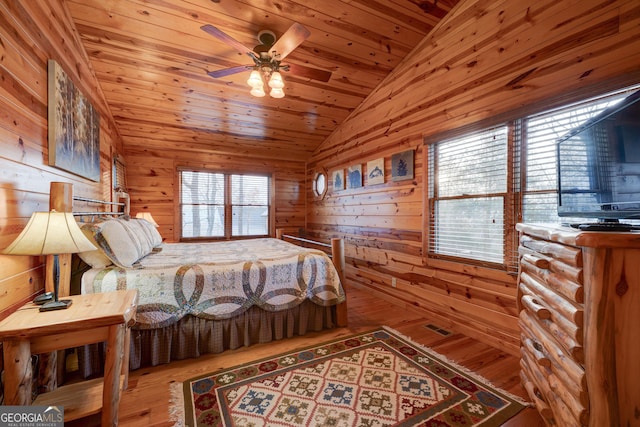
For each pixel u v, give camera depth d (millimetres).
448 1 2455
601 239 920
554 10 1876
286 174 5391
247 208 5074
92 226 1885
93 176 2553
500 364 1993
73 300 1437
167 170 4430
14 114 1364
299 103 3768
